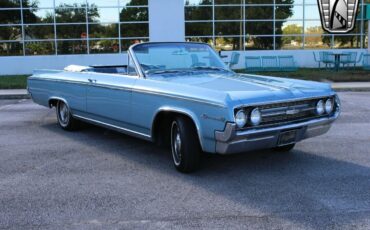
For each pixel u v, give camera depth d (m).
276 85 5.56
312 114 5.57
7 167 6.14
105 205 4.69
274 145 5.31
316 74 19.06
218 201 4.75
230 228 4.09
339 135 7.89
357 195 4.85
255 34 23.42
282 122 5.24
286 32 23.53
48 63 22.30
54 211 4.56
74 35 22.64
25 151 7.03
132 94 6.20
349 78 17.45
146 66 6.42
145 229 4.11
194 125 5.47
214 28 23.20
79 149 7.11
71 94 7.88
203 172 5.74
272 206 4.59
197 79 5.99
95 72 7.45
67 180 5.54
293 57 22.42
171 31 22.36
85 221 4.31
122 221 4.29
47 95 8.67
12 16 22.23
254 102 4.95
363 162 6.12
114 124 6.86
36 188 5.26
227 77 6.18
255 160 6.26
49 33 22.53
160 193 5.02
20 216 4.45
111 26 22.72
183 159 5.54
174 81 5.81
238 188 5.14
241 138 4.94
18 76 20.67
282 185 5.21
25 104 12.88
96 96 7.09
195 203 4.70
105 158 6.54
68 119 8.30
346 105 11.75
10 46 22.42
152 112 5.85
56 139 7.86
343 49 23.56
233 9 23.16
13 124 9.41
